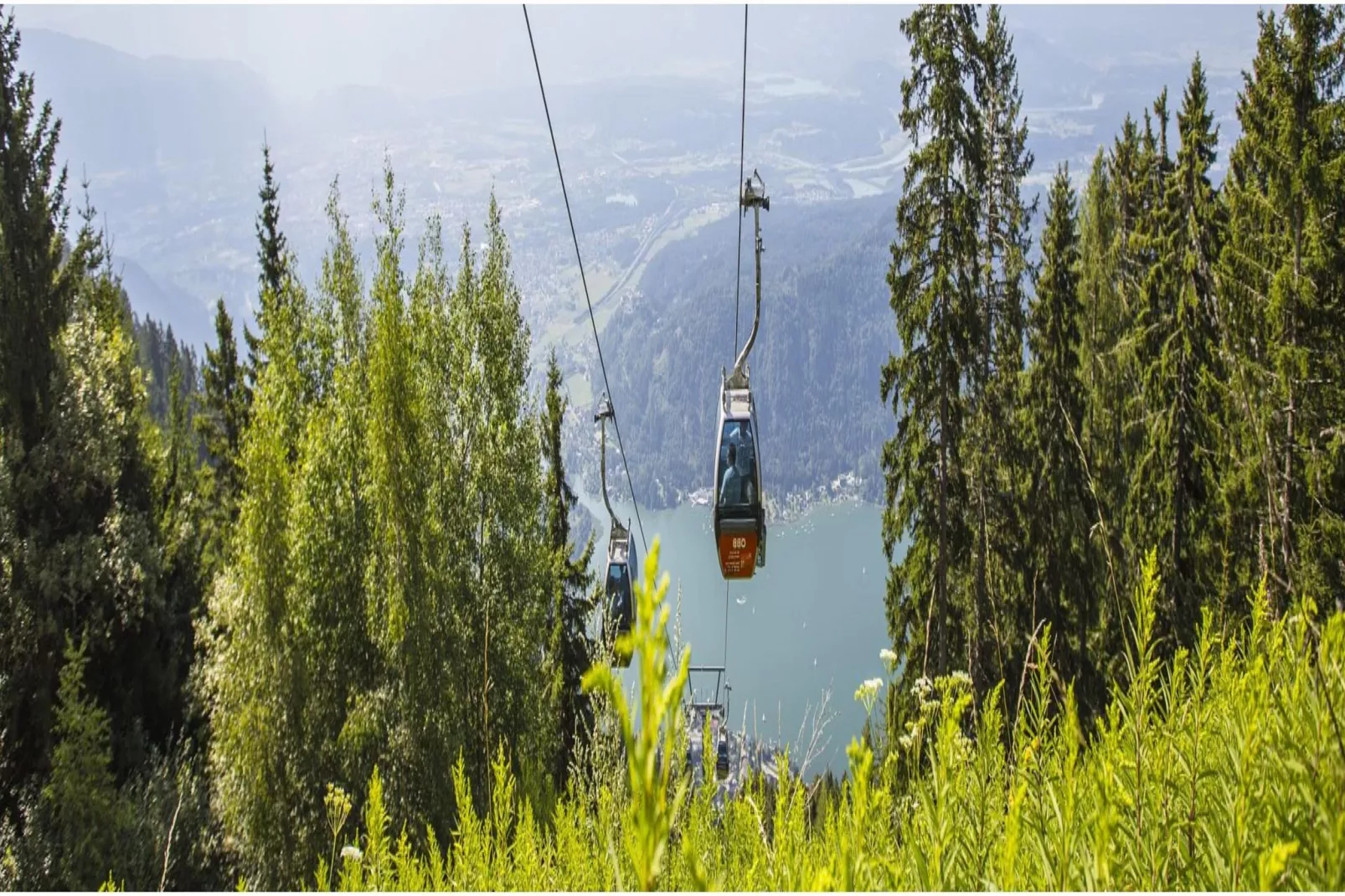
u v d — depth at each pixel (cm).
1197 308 2533
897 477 2403
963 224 2288
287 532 1783
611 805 420
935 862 184
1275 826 175
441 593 1819
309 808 1691
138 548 2320
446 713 1742
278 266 3675
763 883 257
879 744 265
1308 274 2139
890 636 2400
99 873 1717
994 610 301
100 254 2567
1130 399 2978
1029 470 2473
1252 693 204
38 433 2278
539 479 2098
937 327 2316
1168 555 2250
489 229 2094
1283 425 2095
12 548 2088
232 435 3678
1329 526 1880
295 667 1739
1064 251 2755
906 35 2333
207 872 1866
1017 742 242
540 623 1986
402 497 1802
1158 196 3550
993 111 2753
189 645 2505
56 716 2066
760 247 1498
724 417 1523
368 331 2083
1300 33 2150
